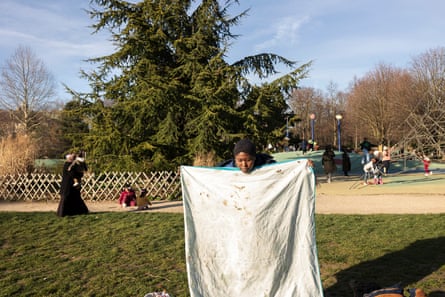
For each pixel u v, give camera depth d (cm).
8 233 838
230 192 405
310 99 7256
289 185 400
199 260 403
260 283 391
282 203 400
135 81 1616
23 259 645
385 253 638
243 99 1736
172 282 530
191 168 418
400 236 745
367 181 1850
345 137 7056
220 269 399
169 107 1570
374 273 547
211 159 1491
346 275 545
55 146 4375
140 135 1689
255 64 1838
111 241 756
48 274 572
